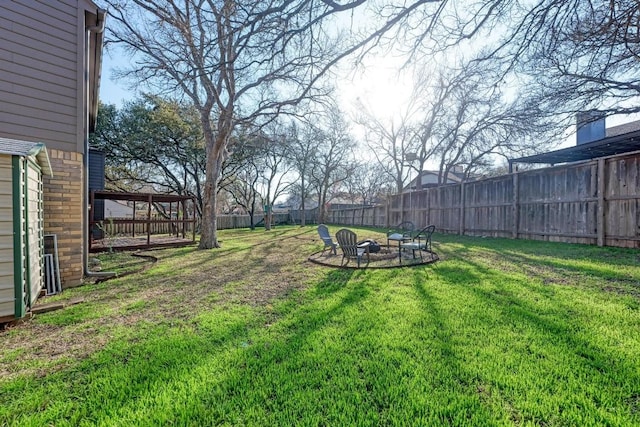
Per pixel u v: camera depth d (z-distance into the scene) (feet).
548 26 11.14
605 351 7.14
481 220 32.78
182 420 5.24
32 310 10.96
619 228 20.08
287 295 12.91
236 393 5.99
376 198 97.09
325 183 81.76
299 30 10.12
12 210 9.86
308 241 37.04
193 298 12.85
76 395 6.08
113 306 11.90
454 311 10.14
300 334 8.70
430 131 60.29
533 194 26.81
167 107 37.52
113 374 6.78
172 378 6.56
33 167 11.80
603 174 21.02
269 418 5.25
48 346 8.35
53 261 14.40
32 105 13.98
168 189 64.75
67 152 15.07
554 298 11.06
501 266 16.93
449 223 37.99
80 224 15.58
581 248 20.59
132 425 5.14
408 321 9.42
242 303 11.98
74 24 15.07
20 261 10.00
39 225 12.97
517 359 6.95
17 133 13.58
